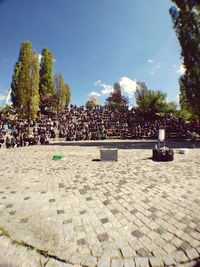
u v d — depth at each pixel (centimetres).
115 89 6356
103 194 588
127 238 368
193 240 352
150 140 2658
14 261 327
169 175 768
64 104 6309
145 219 432
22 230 407
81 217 452
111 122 3716
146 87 4469
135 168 910
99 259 320
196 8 2127
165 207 484
